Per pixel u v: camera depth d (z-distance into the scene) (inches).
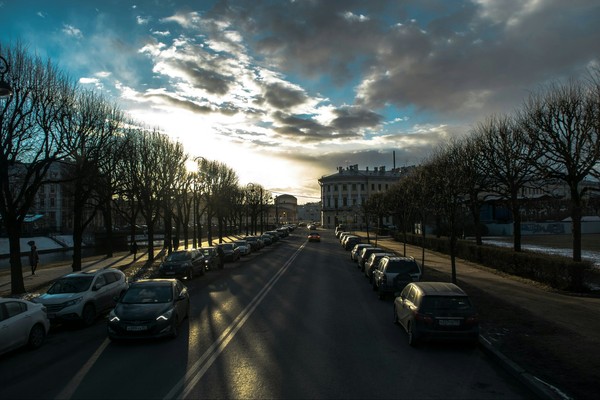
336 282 823.7
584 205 1123.9
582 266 613.0
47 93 724.0
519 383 281.1
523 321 438.9
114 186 1129.4
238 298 644.1
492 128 975.6
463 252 1158.3
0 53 668.7
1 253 1943.9
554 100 692.7
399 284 603.2
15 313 374.0
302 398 253.8
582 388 258.5
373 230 3334.2
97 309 512.1
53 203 3260.3
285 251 1750.7
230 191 2167.8
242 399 252.2
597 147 576.4
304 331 429.7
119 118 1010.7
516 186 919.7
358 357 340.5
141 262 1267.2
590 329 405.4
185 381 284.7
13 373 316.2
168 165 1282.0
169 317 401.4
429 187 852.6
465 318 357.4
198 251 1013.2
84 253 2086.6
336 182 4783.5
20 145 735.1
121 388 273.9
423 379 288.5
